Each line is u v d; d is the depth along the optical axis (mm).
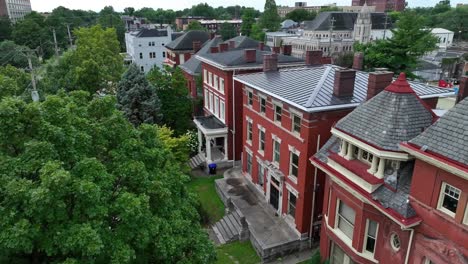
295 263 21953
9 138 12289
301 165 21812
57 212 11227
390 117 15359
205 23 170750
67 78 45719
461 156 11383
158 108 38750
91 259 11094
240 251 23344
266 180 27328
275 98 23922
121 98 38875
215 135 35844
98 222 11555
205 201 30016
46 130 12250
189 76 51688
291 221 24188
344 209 17969
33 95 30906
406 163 15211
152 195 14273
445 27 131000
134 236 12547
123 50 129750
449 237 12336
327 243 19656
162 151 17812
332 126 18703
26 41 102250
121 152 14695
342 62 62844
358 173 15891
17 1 188750
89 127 14312
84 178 11828
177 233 14469
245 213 26094
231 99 35219
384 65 54406
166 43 89438
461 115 12320
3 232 10453
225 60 35594
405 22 54094
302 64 37594
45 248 11070
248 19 143250
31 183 11047
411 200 13742
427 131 13055
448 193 12367
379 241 15930
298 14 176750
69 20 141000
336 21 110625
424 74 70750
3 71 40688
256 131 28156
